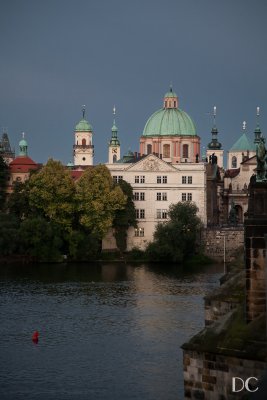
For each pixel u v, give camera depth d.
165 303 141.12
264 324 55.66
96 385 85.38
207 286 166.00
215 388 55.97
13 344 106.19
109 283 170.25
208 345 56.47
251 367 54.50
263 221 56.62
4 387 85.44
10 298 146.38
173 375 88.56
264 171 58.16
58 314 129.12
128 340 108.00
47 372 91.31
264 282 56.50
